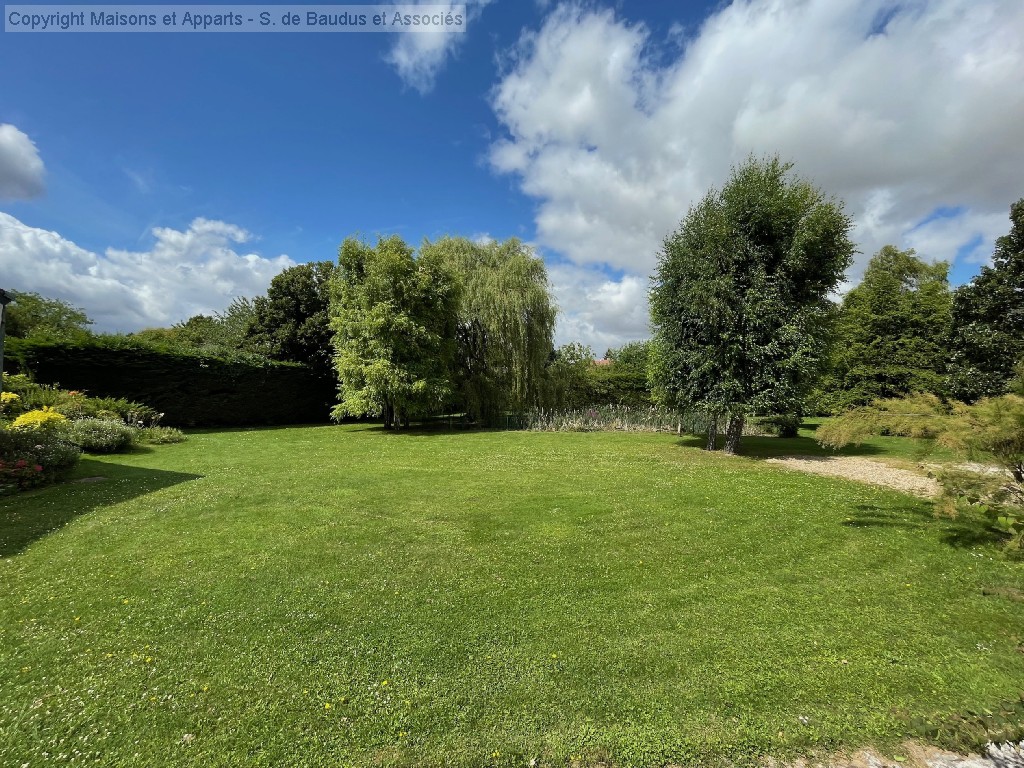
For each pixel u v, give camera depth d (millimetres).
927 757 2592
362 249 20000
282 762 2529
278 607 4156
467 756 2588
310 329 24797
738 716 2875
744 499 7738
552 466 11086
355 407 18547
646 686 3152
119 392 17609
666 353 14133
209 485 8594
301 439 16734
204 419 20453
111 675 3205
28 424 11258
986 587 4617
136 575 4766
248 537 5875
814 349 12586
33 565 4977
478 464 11352
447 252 22406
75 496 7668
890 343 22594
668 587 4633
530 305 21266
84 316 43250
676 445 15383
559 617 4039
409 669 3316
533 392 22078
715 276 12977
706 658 3461
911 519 6688
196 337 36000
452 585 4633
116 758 2539
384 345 18484
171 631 3758
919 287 24047
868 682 3188
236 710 2904
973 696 3055
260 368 22234
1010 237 16062
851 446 15164
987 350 16078
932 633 3814
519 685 3154
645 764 2543
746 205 13070
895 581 4777
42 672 3225
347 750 2617
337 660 3406
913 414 5719
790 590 4574
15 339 15492
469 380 21516
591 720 2846
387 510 7121
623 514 6938
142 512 6855
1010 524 4613
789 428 18016
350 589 4523
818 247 12844
